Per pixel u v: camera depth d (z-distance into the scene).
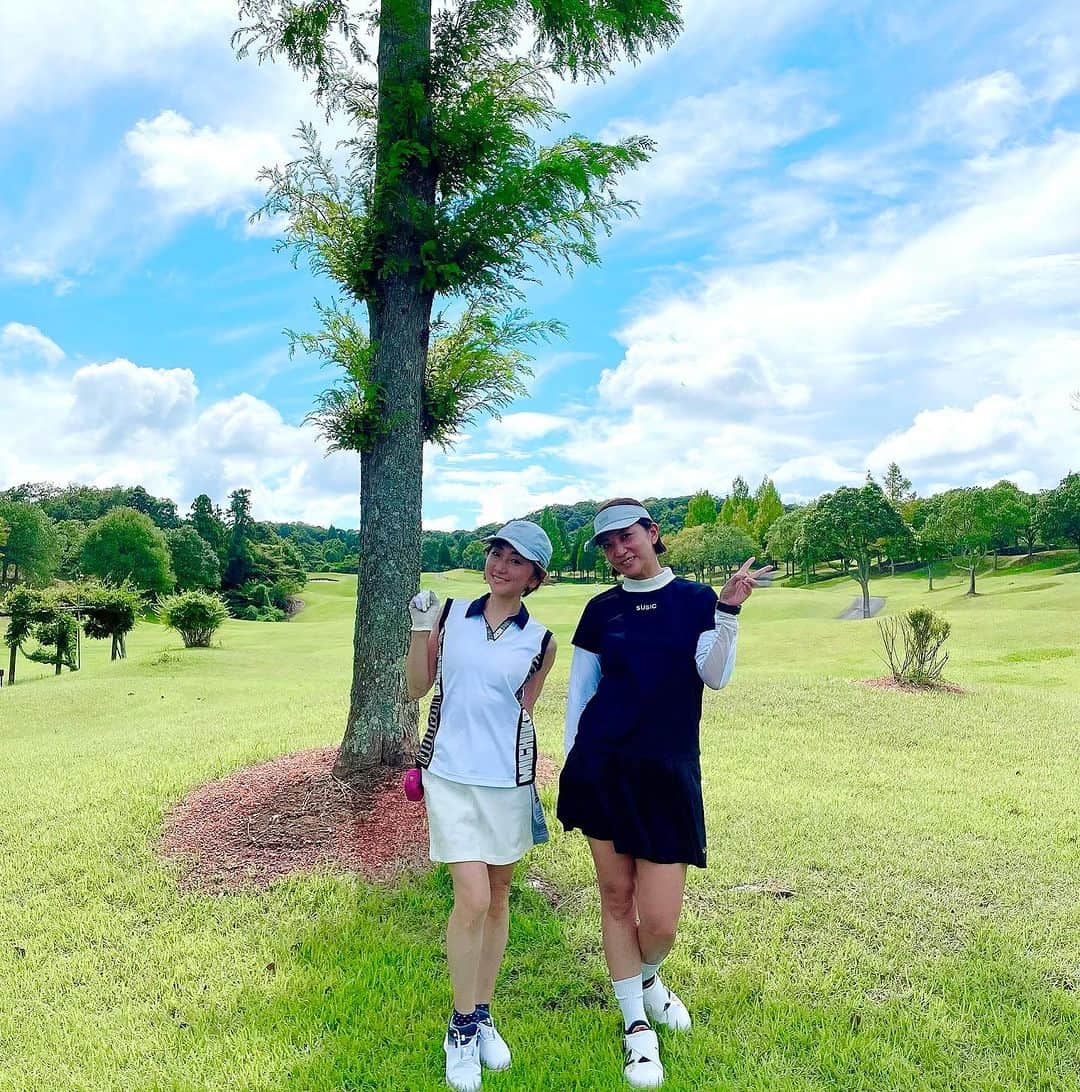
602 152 5.58
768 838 5.29
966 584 55.44
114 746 9.00
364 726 5.92
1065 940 3.94
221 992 3.66
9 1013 3.58
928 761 7.92
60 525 88.56
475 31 5.94
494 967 3.16
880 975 3.66
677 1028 3.27
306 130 6.02
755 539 77.56
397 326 6.01
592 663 3.17
